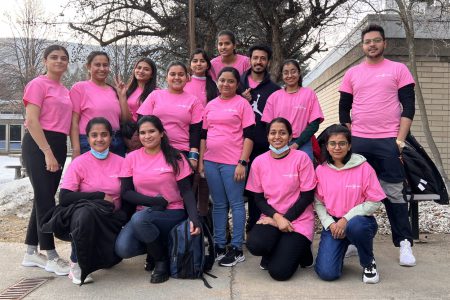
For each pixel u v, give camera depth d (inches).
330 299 141.0
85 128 177.5
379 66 178.4
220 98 182.2
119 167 167.8
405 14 269.1
